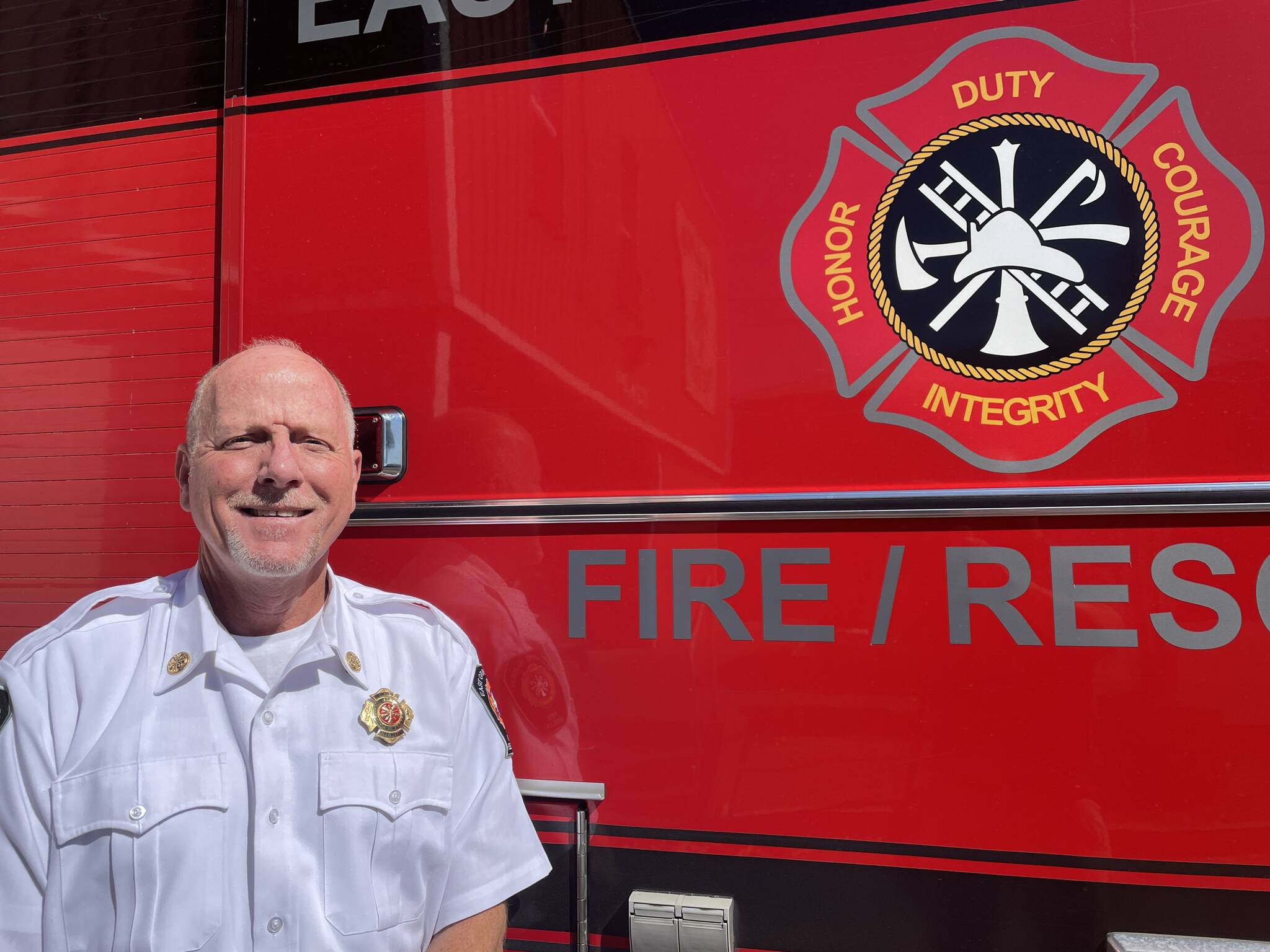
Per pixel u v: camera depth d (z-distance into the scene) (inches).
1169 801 53.4
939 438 57.5
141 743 48.6
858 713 57.5
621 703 61.1
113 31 75.7
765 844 58.6
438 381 65.4
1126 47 56.1
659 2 63.0
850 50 59.9
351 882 49.4
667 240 62.1
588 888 61.4
